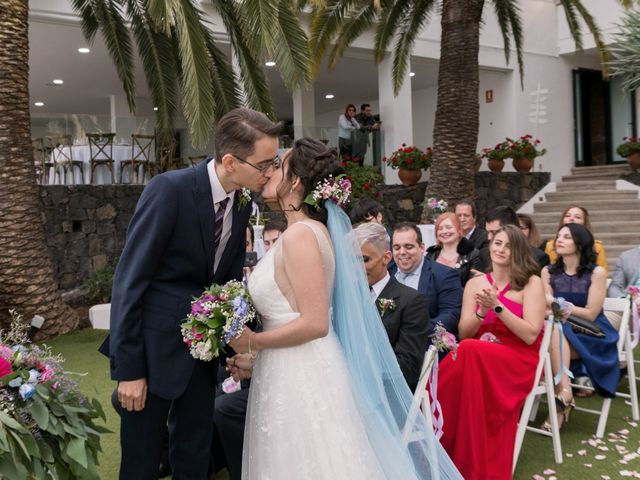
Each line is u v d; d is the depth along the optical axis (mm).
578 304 4520
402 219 11336
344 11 10008
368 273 3068
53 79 14219
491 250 3656
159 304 2277
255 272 2301
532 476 3336
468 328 3635
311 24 9820
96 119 9664
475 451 3082
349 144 11656
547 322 3496
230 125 2229
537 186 13609
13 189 6285
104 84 14875
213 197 2340
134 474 2289
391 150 12414
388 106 12461
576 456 3615
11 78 6234
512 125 14430
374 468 2170
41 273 6469
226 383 3215
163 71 8031
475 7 9312
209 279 2393
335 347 2281
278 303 2232
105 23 7895
